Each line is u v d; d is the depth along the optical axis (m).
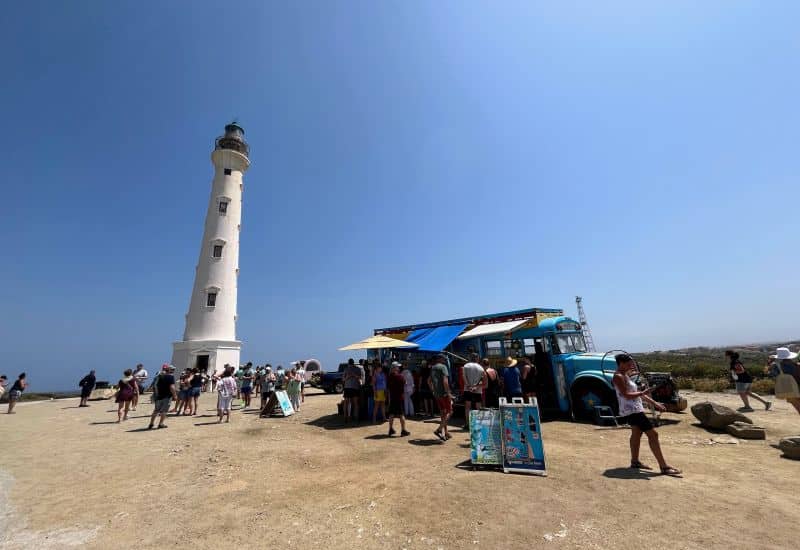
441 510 4.73
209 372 28.38
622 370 6.33
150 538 4.30
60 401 22.72
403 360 14.66
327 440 9.36
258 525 4.57
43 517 4.98
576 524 4.19
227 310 31.12
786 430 8.49
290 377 15.79
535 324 11.54
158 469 7.18
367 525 4.43
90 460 7.89
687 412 11.01
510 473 6.07
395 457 7.41
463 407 11.73
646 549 3.62
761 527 4.00
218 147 35.59
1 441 9.96
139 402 20.31
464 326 13.09
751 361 27.09
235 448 8.72
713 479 5.51
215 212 32.81
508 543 3.85
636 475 5.76
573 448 7.58
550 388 11.10
